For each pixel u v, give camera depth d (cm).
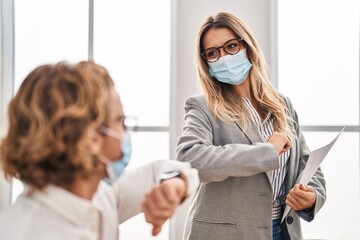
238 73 136
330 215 217
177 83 220
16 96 66
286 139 123
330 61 217
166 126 223
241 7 219
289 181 132
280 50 221
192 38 219
